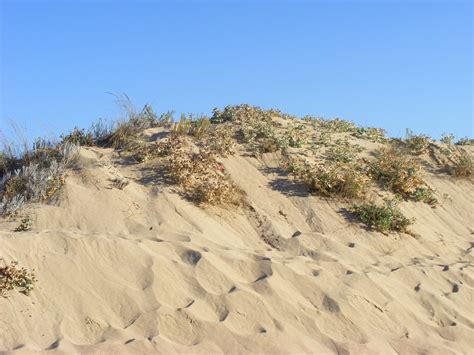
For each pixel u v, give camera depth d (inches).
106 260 267.6
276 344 242.7
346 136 449.4
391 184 390.9
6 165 378.9
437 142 465.4
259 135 418.6
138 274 264.7
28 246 263.0
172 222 319.0
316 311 265.4
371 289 286.2
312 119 483.8
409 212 377.7
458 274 316.2
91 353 222.7
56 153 377.4
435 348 258.5
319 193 368.2
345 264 302.5
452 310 287.3
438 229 374.0
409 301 289.6
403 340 262.5
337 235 342.0
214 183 349.7
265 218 343.3
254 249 315.3
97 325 240.4
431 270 315.9
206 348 236.4
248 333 247.3
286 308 262.2
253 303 259.6
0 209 314.2
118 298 252.5
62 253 264.5
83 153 370.9
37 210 316.5
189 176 352.2
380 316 272.5
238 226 334.6
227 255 286.2
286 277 279.7
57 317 239.0
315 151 410.0
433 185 414.6
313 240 329.4
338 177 374.0
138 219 318.0
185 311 249.4
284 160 393.4
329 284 281.6
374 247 339.3
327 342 252.4
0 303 234.5
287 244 324.2
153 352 229.5
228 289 266.5
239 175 374.3
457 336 270.8
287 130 434.9
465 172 429.1
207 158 372.2
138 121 424.8
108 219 314.2
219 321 250.1
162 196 336.5
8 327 228.4
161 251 281.6
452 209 398.0
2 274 243.6
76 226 309.1
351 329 262.2
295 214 354.0
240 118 441.4
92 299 249.9
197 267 273.1
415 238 354.6
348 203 366.0
